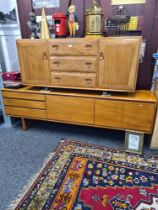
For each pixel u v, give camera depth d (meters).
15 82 2.24
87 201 1.34
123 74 1.75
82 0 2.02
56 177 1.57
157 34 1.93
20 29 2.36
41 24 1.89
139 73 2.11
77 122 2.06
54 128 2.45
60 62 1.89
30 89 2.20
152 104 1.72
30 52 1.94
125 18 1.88
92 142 2.10
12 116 2.39
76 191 1.43
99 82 1.85
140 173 1.60
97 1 1.97
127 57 1.67
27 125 2.53
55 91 2.07
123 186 1.47
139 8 1.89
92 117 1.98
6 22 2.37
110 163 1.73
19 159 1.82
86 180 1.53
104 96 1.86
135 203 1.32
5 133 2.34
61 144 2.06
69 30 1.98
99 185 1.48
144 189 1.43
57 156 1.85
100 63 1.77
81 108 1.98
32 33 2.05
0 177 1.59
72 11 1.90
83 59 1.81
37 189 1.46
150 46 1.98
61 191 1.43
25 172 1.64
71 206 1.30
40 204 1.33
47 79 2.02
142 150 1.92
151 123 1.79
